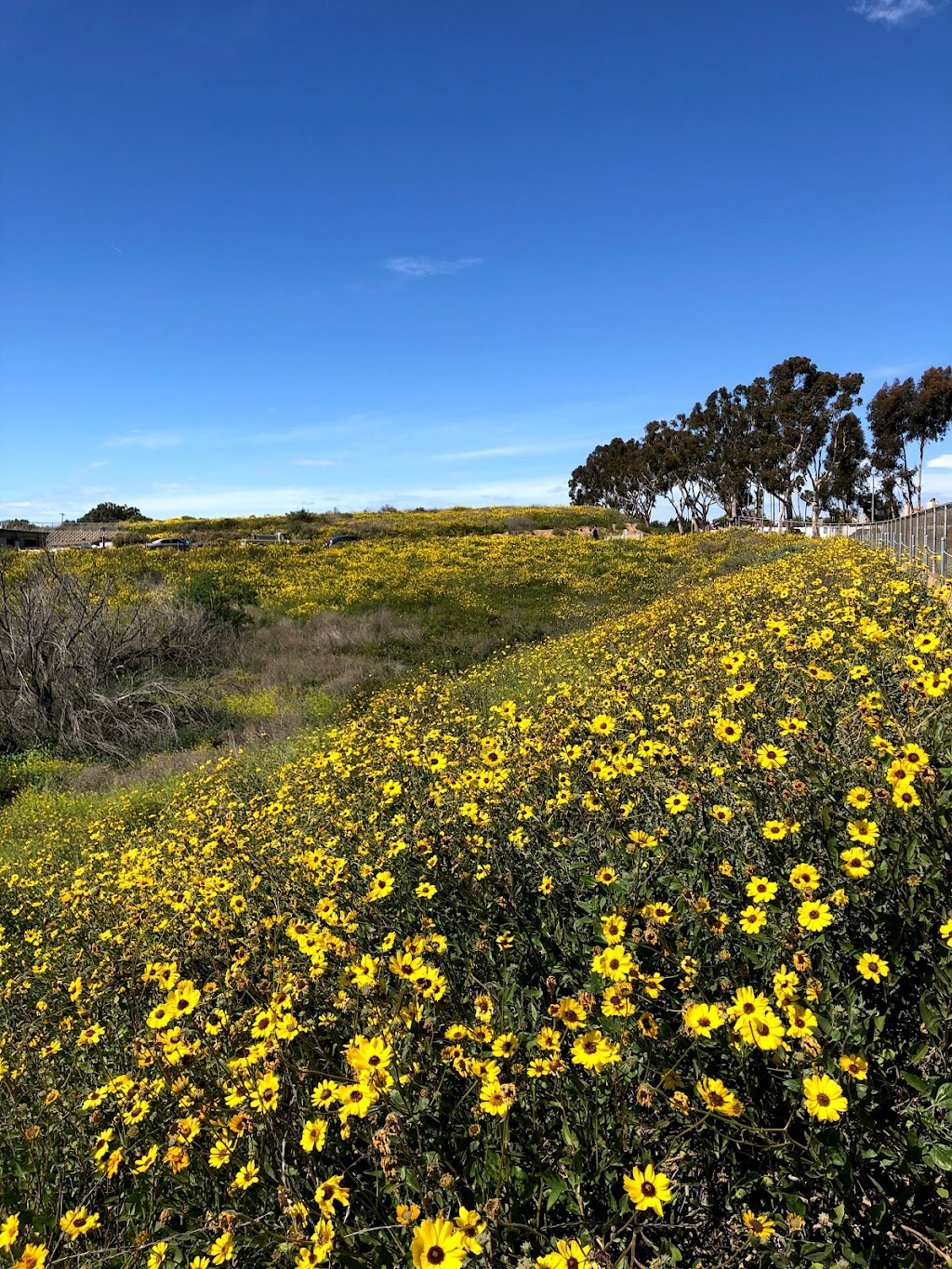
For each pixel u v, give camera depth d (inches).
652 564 1192.2
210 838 188.4
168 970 110.8
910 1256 53.2
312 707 493.7
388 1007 77.8
